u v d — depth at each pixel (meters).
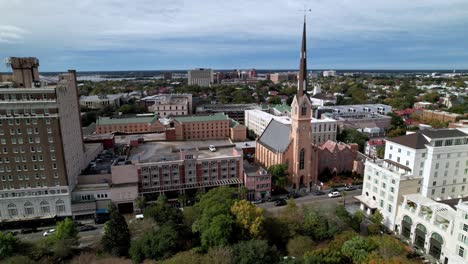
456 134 109.75
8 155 98.94
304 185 132.50
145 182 118.50
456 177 108.69
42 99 97.31
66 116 106.44
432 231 83.94
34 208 103.88
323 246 85.25
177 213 92.31
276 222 89.62
